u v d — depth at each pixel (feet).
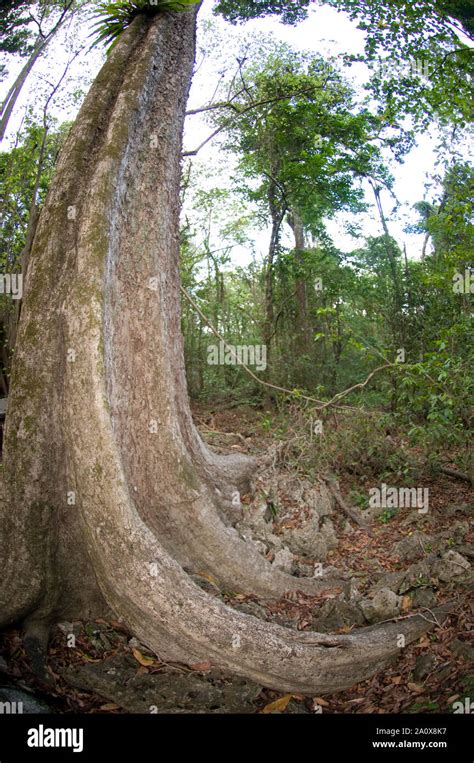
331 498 24.20
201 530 17.66
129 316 17.90
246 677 14.34
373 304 48.08
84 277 15.33
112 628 15.72
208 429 32.42
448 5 36.09
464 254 32.09
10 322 42.47
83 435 14.60
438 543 20.13
